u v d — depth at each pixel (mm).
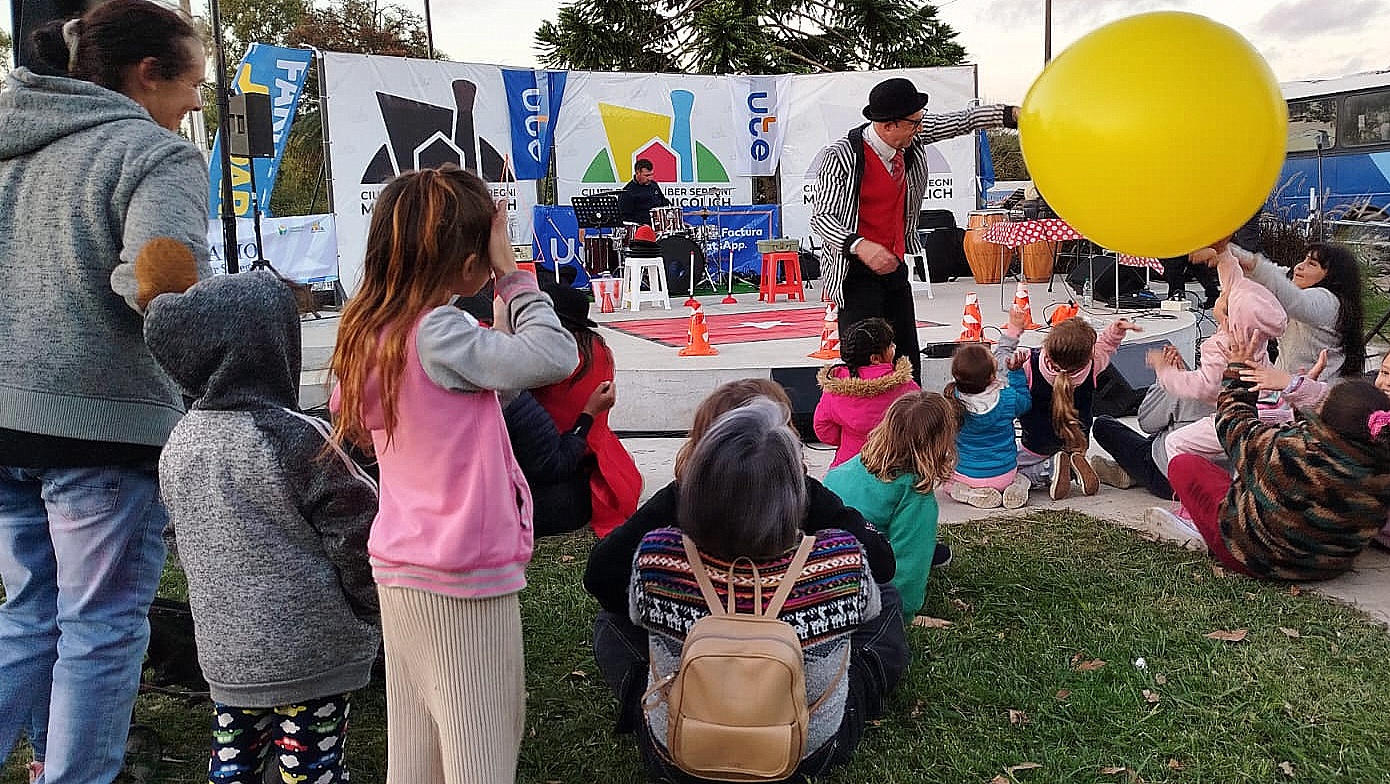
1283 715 2721
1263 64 2578
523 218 12984
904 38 23281
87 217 2109
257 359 2002
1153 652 3107
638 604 2355
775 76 13820
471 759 1804
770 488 2156
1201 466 3854
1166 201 2555
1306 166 17766
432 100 11977
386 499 1852
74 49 2244
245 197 10836
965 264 14016
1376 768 2455
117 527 2248
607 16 22031
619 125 13445
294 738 2098
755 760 2145
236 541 1977
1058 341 4668
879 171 4559
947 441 3223
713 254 13734
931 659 3113
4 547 2293
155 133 2186
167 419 2299
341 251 11445
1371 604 3430
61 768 2230
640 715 2461
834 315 6590
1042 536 4180
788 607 2252
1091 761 2553
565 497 4059
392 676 1894
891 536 3254
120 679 2285
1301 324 4512
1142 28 2605
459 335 1759
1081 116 2578
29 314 2139
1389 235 16531
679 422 6176
